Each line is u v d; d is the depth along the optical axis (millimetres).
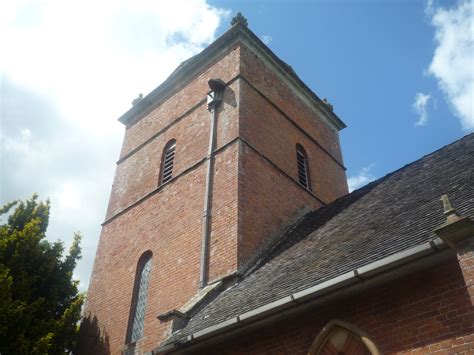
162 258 12039
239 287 9156
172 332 8391
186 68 16547
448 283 5711
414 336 5684
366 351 6137
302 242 10031
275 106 15086
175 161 14367
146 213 13828
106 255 14172
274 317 7109
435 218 6574
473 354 5066
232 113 13383
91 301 13344
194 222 11750
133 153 16688
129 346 11031
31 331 10016
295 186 13852
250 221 11000
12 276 10336
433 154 10945
